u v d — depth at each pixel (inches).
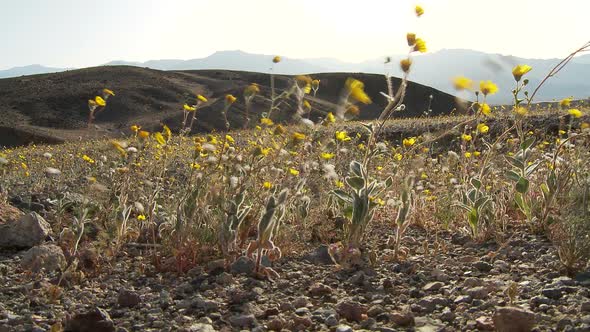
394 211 74.3
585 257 45.3
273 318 39.9
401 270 51.1
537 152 88.6
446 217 67.9
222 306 42.9
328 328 38.2
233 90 875.4
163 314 41.7
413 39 47.8
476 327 36.5
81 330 37.8
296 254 58.7
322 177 76.3
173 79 996.6
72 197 83.0
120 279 51.6
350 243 53.7
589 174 57.8
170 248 56.1
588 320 34.3
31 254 54.2
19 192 99.6
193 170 60.6
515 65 55.9
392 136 191.0
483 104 55.8
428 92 876.0
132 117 783.1
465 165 80.4
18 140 670.5
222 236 52.3
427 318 38.7
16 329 38.7
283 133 55.8
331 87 828.0
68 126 759.7
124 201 65.1
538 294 41.1
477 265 50.1
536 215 65.3
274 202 50.1
